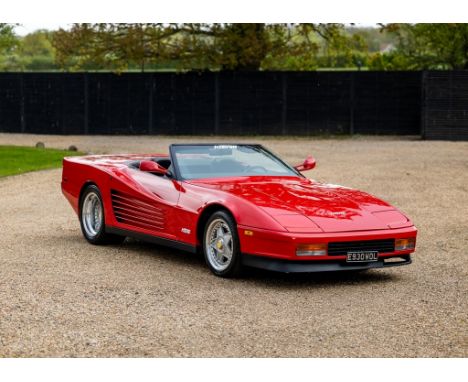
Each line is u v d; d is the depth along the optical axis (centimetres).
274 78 3158
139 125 3278
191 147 908
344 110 3141
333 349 555
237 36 3183
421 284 771
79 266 841
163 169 866
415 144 2678
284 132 3177
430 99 2877
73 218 1202
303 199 790
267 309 665
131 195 899
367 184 1593
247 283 764
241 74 3173
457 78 2853
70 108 3322
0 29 3197
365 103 3128
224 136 3194
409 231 774
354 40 3284
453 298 711
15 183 1625
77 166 996
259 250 737
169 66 3934
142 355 539
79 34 3222
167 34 3203
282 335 588
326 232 729
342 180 1658
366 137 3059
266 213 740
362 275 816
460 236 1047
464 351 553
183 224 823
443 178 1689
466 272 829
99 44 3250
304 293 727
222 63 3153
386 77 3109
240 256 761
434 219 1187
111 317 635
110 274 800
